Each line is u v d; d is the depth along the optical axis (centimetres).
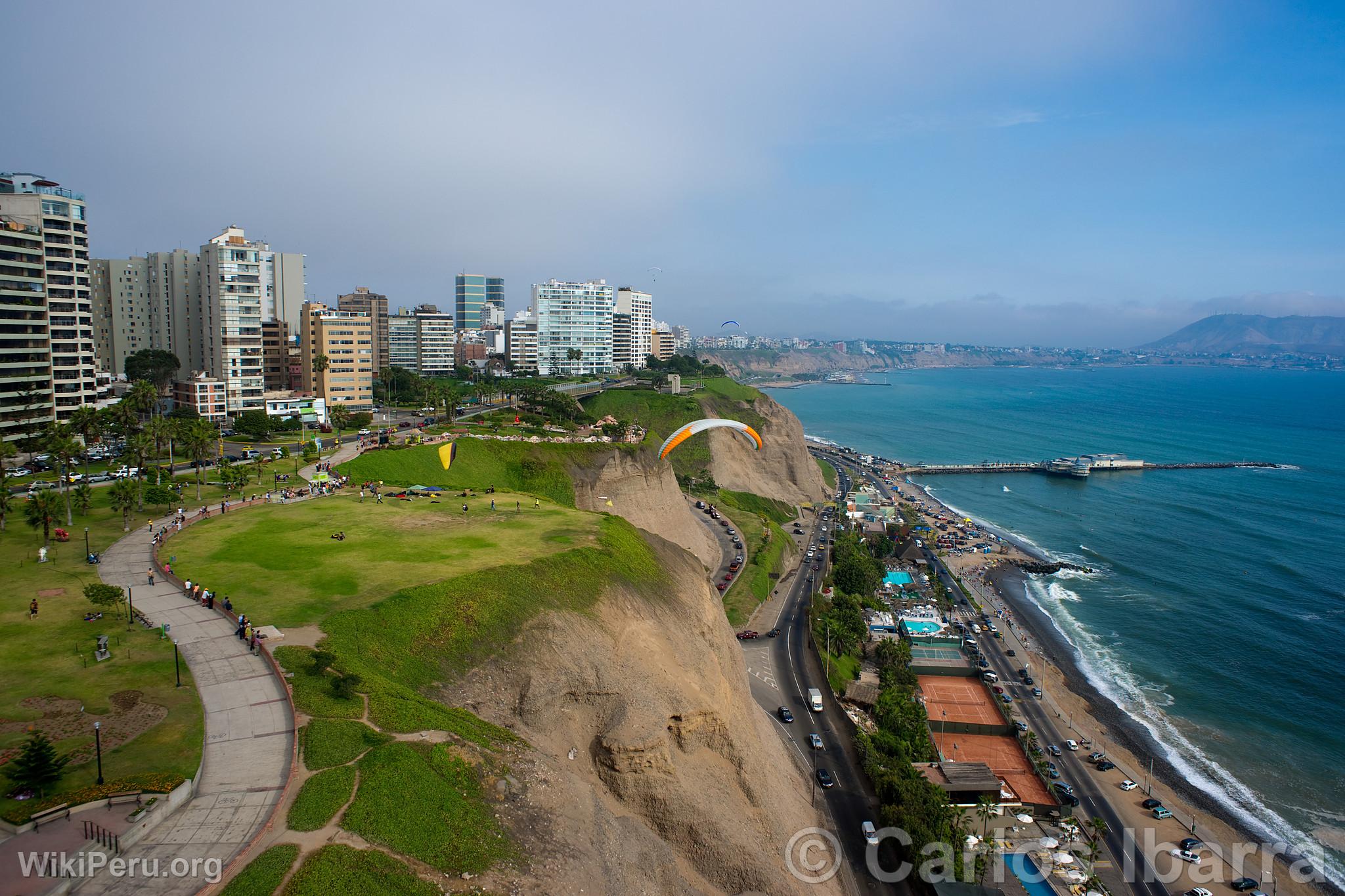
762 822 6931
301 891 3781
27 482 11950
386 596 6988
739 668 9212
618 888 5003
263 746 4891
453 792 4853
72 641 6141
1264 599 16275
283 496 11088
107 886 3681
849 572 15438
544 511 10762
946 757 10125
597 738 6512
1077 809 9156
